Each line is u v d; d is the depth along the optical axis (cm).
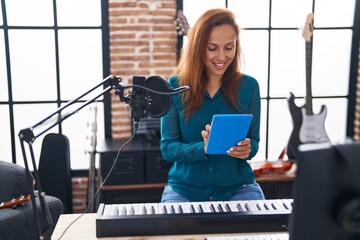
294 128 180
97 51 347
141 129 333
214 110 196
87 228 149
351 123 384
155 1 335
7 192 233
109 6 333
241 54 200
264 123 373
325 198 91
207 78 195
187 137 196
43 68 343
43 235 122
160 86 133
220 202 158
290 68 368
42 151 300
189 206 153
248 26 357
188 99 192
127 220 140
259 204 154
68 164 305
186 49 194
